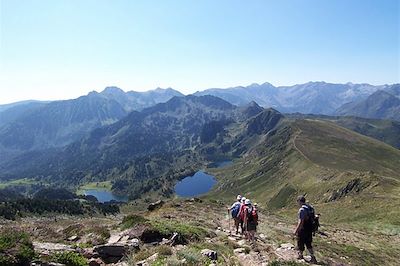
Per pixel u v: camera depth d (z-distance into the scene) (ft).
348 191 339.77
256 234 85.61
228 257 56.13
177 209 156.35
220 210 159.94
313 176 538.47
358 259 85.81
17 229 83.71
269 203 543.80
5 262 40.42
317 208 293.23
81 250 54.19
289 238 86.28
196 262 49.24
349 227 163.53
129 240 63.36
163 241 63.72
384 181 323.16
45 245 53.88
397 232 156.35
